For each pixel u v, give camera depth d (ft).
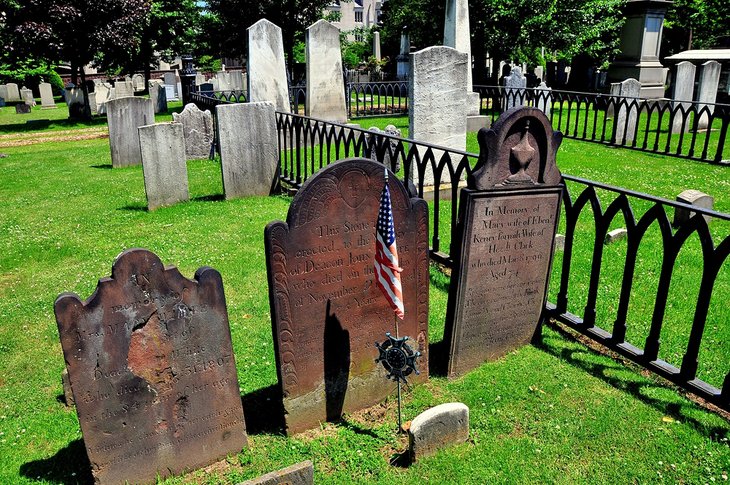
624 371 15.20
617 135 52.21
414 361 12.37
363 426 13.41
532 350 16.46
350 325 13.25
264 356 16.15
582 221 27.84
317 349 12.91
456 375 15.40
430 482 11.48
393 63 128.57
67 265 23.73
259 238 25.88
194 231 27.20
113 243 25.98
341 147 46.98
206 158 47.80
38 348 17.19
